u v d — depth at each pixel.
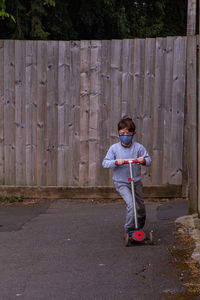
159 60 7.02
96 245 4.69
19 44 7.18
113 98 7.14
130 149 4.97
